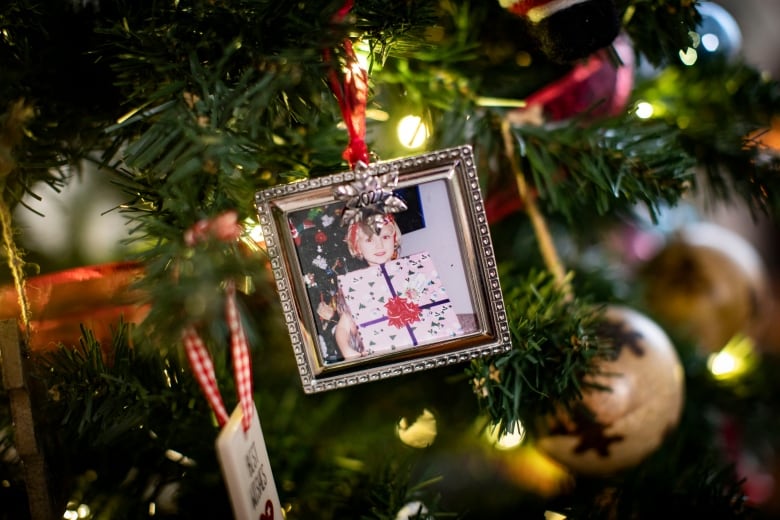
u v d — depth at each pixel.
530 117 0.35
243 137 0.27
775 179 0.37
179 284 0.24
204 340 0.30
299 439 0.37
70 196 0.43
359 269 0.29
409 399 0.39
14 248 0.31
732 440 0.47
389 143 0.37
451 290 0.29
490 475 0.43
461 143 0.34
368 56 0.31
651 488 0.38
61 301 0.33
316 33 0.27
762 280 0.48
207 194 0.28
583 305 0.33
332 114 0.31
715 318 0.46
